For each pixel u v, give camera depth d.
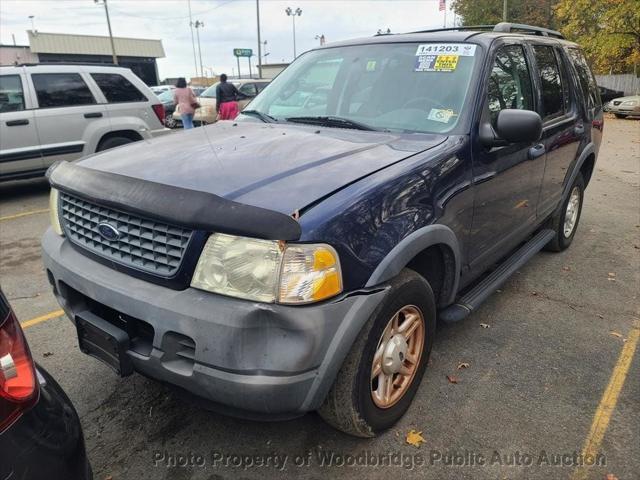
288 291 1.88
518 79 3.62
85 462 1.69
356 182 2.25
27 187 8.81
